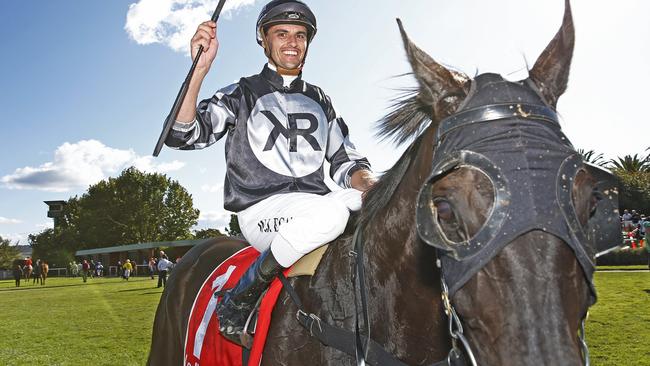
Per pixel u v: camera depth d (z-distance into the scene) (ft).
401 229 5.91
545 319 4.06
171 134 7.86
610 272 48.32
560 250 4.17
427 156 5.41
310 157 8.32
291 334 6.80
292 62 8.55
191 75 7.61
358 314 6.33
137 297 53.42
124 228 154.20
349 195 7.42
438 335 5.82
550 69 5.33
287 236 6.75
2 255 200.64
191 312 9.35
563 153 4.42
